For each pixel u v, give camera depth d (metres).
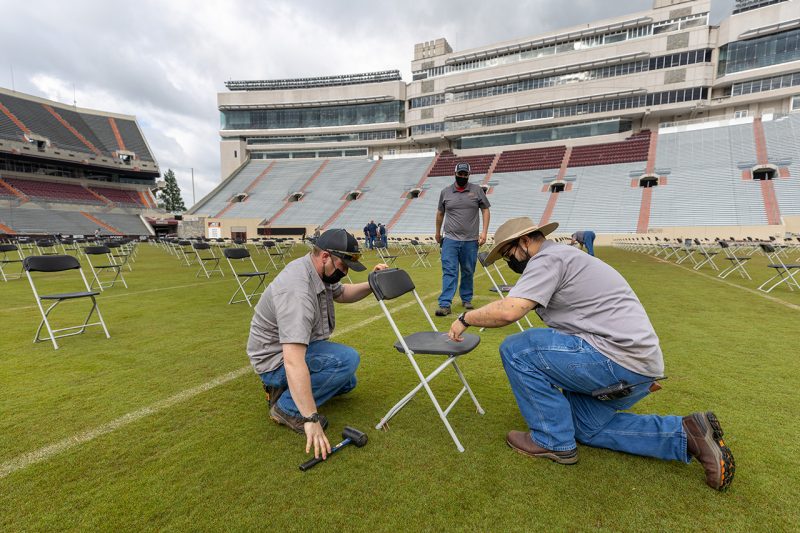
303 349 2.07
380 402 2.67
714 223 25.41
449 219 5.43
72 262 4.40
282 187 45.25
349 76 51.88
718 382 2.95
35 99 45.00
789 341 4.02
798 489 1.76
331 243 2.19
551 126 40.22
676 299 6.38
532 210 31.94
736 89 33.53
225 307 6.08
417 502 1.68
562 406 1.96
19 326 4.85
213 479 1.83
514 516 1.60
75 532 1.52
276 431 2.27
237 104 51.12
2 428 2.30
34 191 40.50
